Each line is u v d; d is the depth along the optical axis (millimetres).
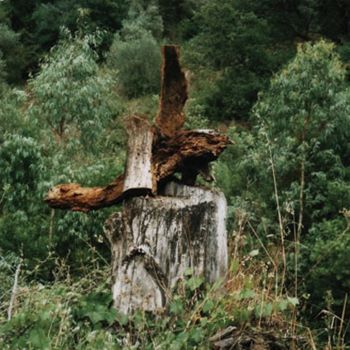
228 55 22766
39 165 9844
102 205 4848
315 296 7277
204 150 4801
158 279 4465
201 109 20234
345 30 26266
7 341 4219
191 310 4461
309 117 12008
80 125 12094
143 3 31203
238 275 4703
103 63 24641
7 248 8594
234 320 4465
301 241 8844
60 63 11953
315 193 10680
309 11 25984
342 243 7430
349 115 11969
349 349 5656
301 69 12219
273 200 10594
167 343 4141
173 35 30938
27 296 5043
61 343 4180
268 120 12297
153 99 22250
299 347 4641
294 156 11359
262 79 22109
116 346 4211
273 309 4500
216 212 4656
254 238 8773
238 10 24734
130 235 4539
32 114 11984
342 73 12430
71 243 8875
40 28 30172
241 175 11867
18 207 9680
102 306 4508
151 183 4578
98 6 30469
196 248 4551
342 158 12102
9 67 27266
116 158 12156
